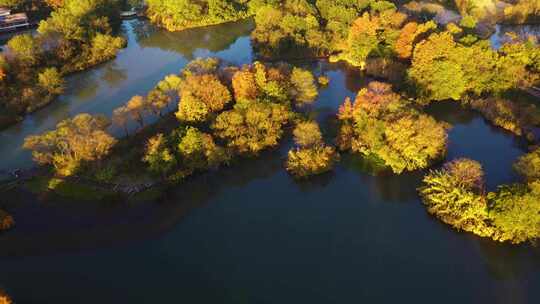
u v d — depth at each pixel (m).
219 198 144.75
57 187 147.25
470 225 128.50
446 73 178.00
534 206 120.31
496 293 114.31
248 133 157.50
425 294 114.38
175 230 134.00
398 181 148.12
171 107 183.62
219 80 180.62
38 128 185.88
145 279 119.75
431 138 147.50
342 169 153.88
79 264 123.94
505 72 182.88
